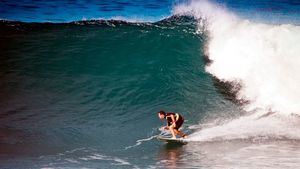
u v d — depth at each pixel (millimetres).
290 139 39062
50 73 56000
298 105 46844
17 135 40094
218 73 56281
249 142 38344
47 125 42812
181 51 62031
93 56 61094
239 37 59531
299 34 56781
